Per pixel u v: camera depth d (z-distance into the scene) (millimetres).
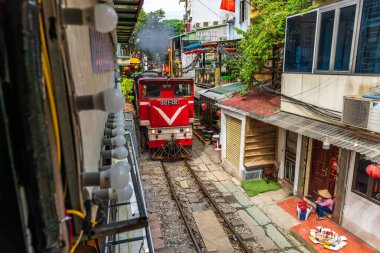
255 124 11164
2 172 1109
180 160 14273
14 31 1014
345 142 6367
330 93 7367
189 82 14156
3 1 1004
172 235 8094
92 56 2480
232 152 12422
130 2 5691
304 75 8258
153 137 13992
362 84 6402
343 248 7082
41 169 1110
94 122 2471
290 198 9883
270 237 7926
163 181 11703
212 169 13070
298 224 8297
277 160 11516
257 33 10781
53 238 1172
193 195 10484
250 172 11305
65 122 1313
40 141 1096
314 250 7148
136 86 17766
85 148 1793
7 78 1049
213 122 18188
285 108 9328
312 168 9312
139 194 2309
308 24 7871
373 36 6047
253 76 12023
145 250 4297
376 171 6203
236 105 11688
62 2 1382
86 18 1357
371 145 5930
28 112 1062
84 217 1391
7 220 1147
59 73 1266
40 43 1132
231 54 14797
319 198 8570
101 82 3336
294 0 9484
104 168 2586
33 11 1034
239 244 7676
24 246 1178
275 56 10867
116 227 1740
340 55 6977
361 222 7301
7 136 1086
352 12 6445
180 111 13961
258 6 12578
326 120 7602
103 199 1826
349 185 7613
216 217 8984
